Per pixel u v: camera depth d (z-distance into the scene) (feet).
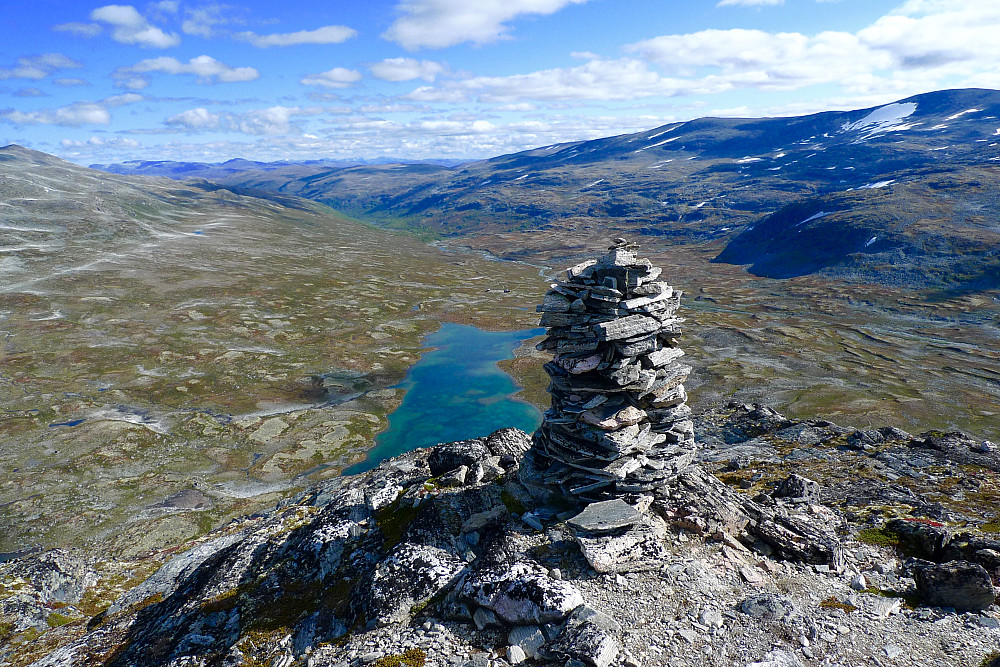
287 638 66.69
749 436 173.78
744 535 70.28
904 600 59.77
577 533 66.95
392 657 55.98
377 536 85.51
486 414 304.50
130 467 236.63
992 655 49.80
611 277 70.33
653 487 72.90
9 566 126.72
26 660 91.04
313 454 253.85
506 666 52.70
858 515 85.81
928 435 143.23
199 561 116.88
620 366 69.67
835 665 49.44
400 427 288.30
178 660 69.72
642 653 51.62
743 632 53.88
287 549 90.38
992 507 92.68
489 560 66.44
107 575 133.59
